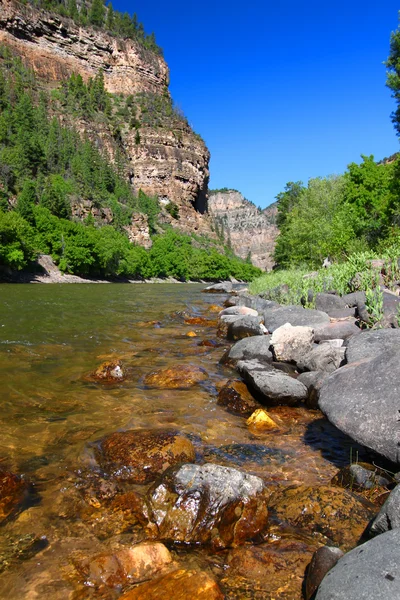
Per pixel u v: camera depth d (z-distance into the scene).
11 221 50.47
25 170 89.00
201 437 4.71
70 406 5.59
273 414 5.48
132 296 26.59
